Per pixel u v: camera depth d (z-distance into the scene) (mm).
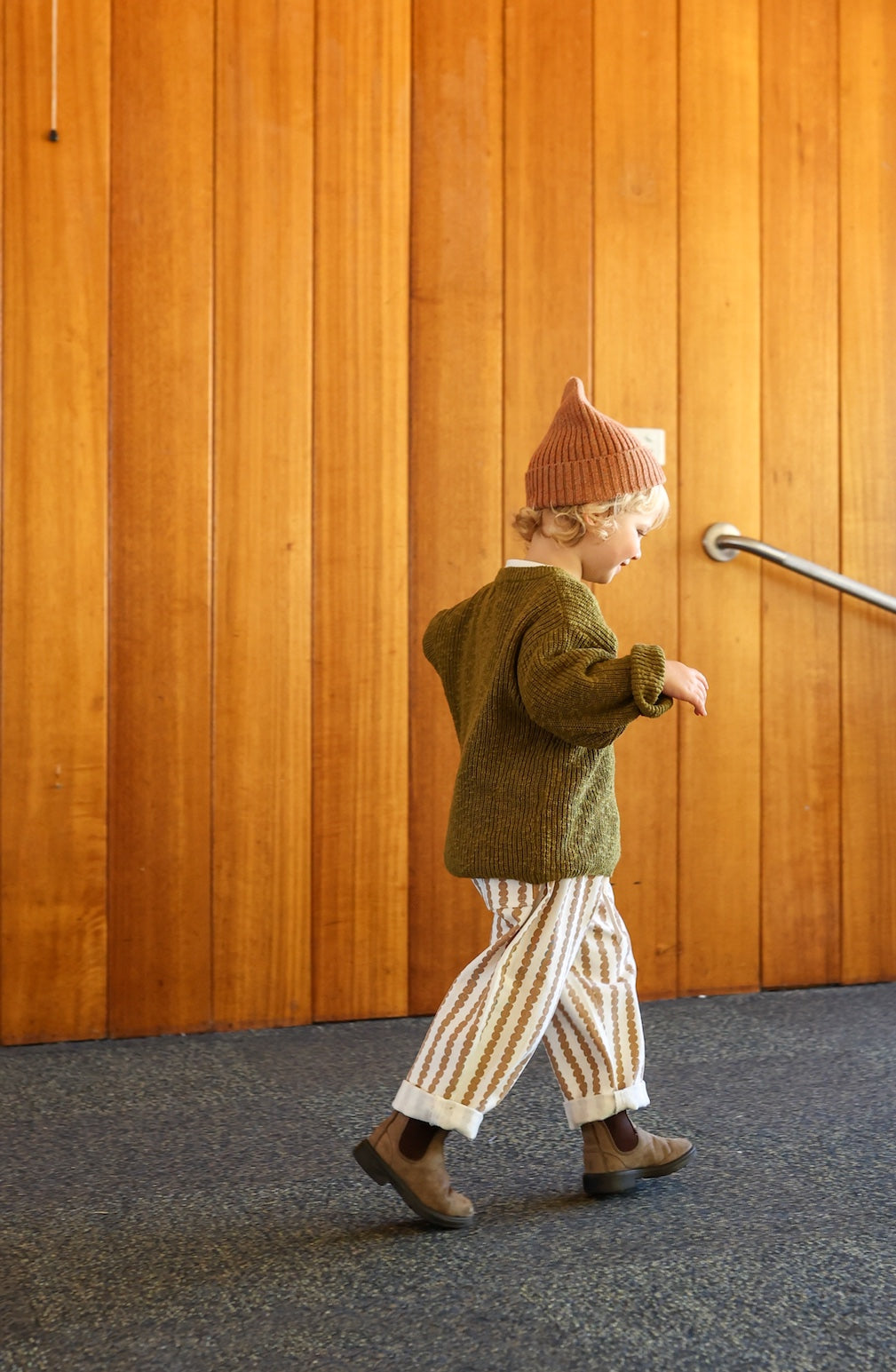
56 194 2180
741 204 2521
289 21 2279
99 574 2209
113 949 2227
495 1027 1438
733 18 2512
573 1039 1542
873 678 2615
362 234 2322
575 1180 1598
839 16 2574
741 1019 2342
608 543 1538
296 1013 2307
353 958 2332
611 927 1565
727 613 2518
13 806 2180
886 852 2609
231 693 2270
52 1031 2201
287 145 2283
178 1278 1325
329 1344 1196
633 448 1536
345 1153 1694
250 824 2281
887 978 2617
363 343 2322
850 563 2594
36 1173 1615
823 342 2574
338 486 2314
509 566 1536
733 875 2525
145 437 2227
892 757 2621
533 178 2404
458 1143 1724
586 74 2432
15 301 2166
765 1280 1322
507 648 1430
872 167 2604
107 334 2207
